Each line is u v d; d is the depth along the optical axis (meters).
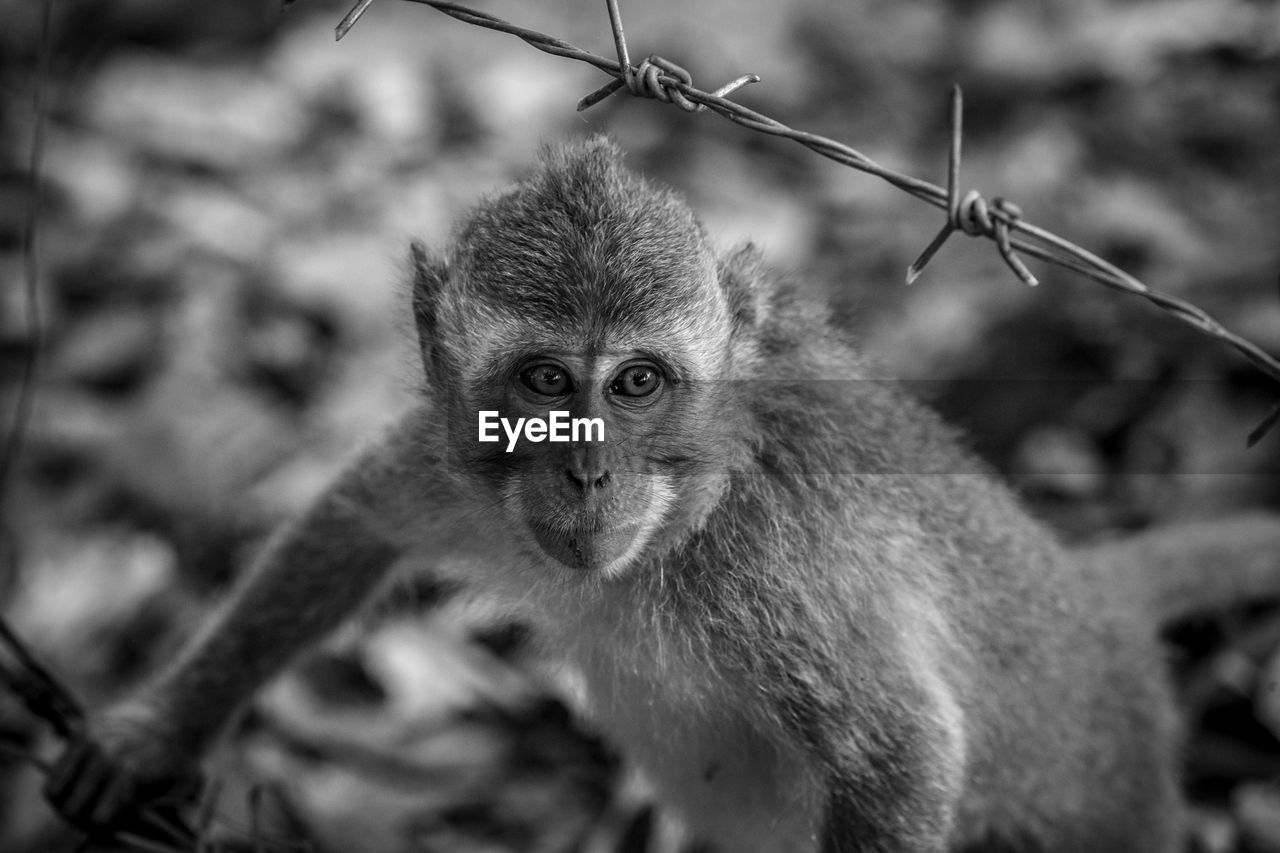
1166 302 4.26
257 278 9.94
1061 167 10.13
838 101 11.62
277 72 12.20
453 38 12.38
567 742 7.36
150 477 8.58
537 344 5.06
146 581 8.12
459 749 7.28
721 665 5.42
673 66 4.24
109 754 6.06
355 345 9.56
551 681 7.47
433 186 10.86
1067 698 6.25
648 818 6.89
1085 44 11.12
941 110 11.34
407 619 7.76
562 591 5.49
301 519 6.11
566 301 5.01
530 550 5.44
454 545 5.76
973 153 10.72
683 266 5.11
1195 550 7.31
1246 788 6.96
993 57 11.33
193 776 6.18
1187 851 6.88
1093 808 6.49
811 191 10.73
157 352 9.45
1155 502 8.04
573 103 11.75
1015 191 10.04
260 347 9.43
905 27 12.10
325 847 6.74
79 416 9.06
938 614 5.68
